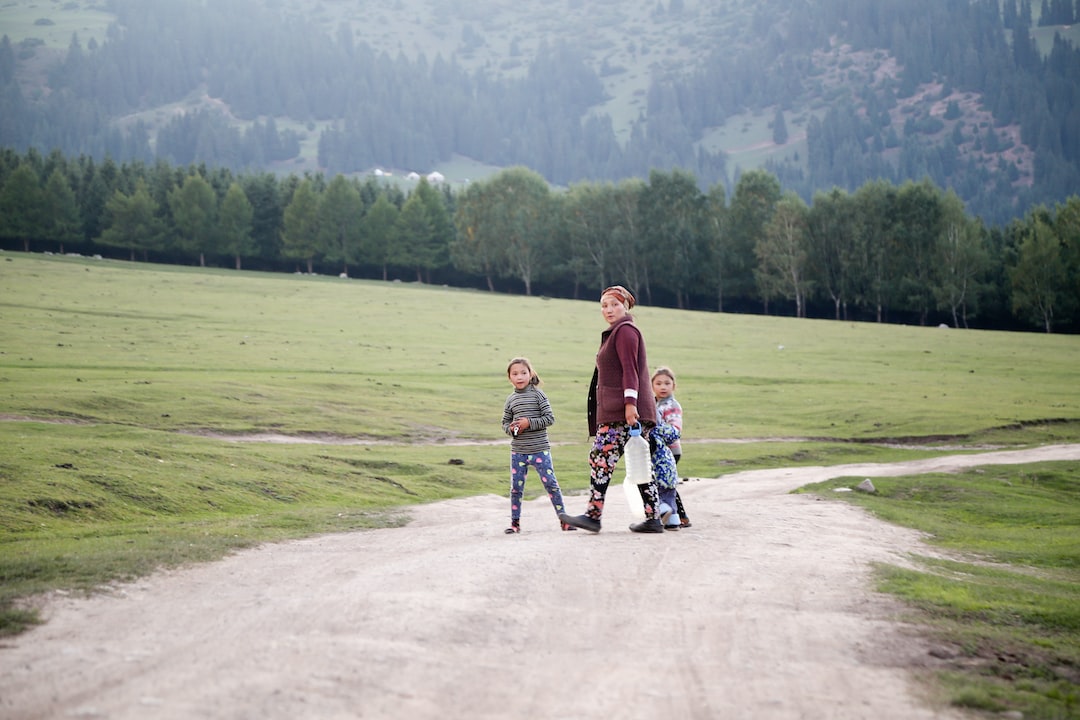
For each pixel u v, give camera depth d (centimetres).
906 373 5853
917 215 11612
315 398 3794
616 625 718
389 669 586
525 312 8981
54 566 902
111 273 9806
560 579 855
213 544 1120
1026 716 545
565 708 539
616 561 945
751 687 584
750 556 1013
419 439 3284
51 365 4278
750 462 3077
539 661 625
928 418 4106
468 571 866
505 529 1266
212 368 4622
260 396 3681
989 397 4816
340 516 1566
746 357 6506
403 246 14362
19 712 505
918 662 649
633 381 1142
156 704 516
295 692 537
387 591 787
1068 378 5750
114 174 15375
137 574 897
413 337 6719
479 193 14412
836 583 888
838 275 12188
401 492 2219
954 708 557
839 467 2814
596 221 13700
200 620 712
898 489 2184
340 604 741
